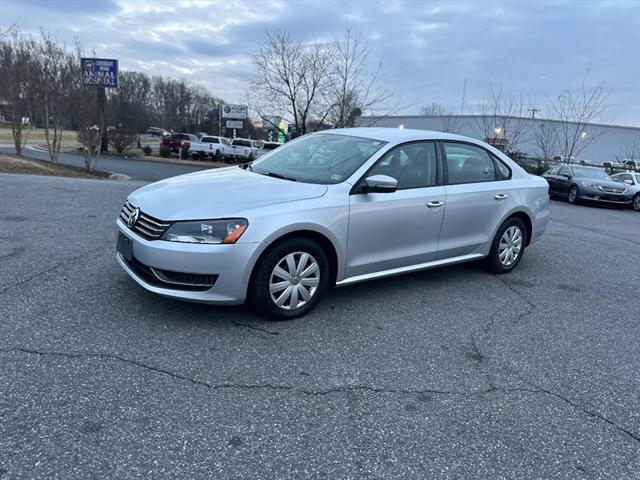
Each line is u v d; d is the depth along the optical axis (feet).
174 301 12.94
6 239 17.22
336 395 9.45
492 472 7.70
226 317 12.37
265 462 7.48
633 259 23.45
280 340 11.47
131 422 8.09
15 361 9.50
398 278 17.08
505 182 17.72
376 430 8.49
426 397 9.65
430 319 13.57
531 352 12.09
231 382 9.54
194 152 124.67
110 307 12.29
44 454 7.18
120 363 9.80
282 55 77.25
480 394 9.93
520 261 21.04
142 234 11.64
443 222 15.51
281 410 8.81
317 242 12.78
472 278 17.72
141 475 6.98
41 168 52.34
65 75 62.28
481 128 111.14
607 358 12.10
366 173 13.56
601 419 9.41
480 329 13.20
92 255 16.17
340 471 7.43
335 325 12.61
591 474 7.85
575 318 14.66
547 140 103.55
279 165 15.29
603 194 54.85
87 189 30.01
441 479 7.45
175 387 9.20
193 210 11.33
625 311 15.67
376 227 13.65
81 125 63.98
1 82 59.47
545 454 8.25
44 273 14.16
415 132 15.72
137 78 249.96
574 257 22.80
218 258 11.06
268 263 11.78
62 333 10.76
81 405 8.39
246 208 11.51
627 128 151.74
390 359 11.07
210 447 7.69
